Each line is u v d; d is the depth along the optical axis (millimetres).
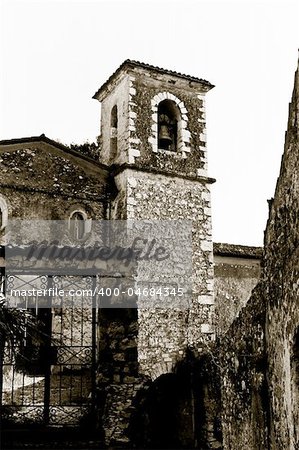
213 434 13141
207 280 16641
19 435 10359
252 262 23297
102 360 11195
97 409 10938
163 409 15023
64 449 9805
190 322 15883
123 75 17703
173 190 16938
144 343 14953
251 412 5816
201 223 17109
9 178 15422
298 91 4770
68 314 14172
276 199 5324
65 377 14031
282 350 4922
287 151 4996
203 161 17859
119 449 10234
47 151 16234
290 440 4652
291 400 4609
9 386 14328
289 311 4699
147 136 17141
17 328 9281
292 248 4707
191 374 14523
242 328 6367
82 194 16406
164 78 17906
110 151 17766
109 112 18641
